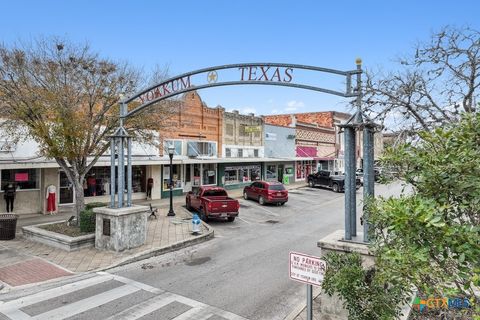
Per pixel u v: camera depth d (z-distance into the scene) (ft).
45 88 40.14
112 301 24.88
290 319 22.17
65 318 22.12
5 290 26.66
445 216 11.58
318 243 20.56
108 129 44.57
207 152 89.97
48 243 39.37
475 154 11.14
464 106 21.48
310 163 144.66
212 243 43.27
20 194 57.62
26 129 48.96
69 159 42.60
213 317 22.63
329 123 165.17
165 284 28.48
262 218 62.44
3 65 39.60
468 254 9.71
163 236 44.32
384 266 12.13
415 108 22.38
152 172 79.51
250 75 29.96
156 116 49.24
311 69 25.84
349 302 15.76
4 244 40.01
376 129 21.65
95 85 42.88
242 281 29.40
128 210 37.22
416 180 13.02
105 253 36.50
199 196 60.39
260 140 113.29
